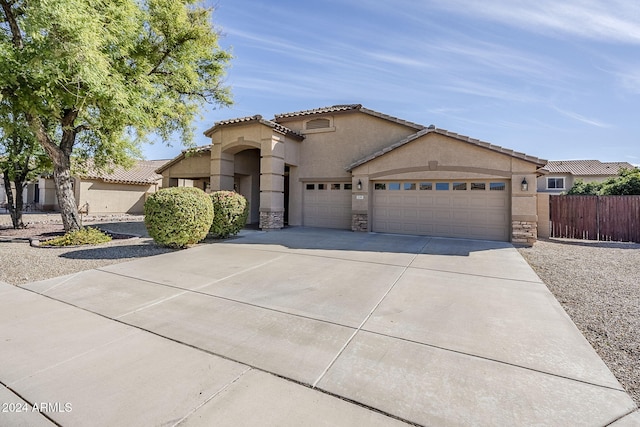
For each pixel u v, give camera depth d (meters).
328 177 17.38
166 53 13.51
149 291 6.11
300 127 18.14
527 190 12.24
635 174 18.73
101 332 4.33
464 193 13.56
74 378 3.23
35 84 9.29
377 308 5.25
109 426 2.55
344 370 3.41
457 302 5.55
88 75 8.41
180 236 9.95
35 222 19.22
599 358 3.69
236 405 2.82
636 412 2.77
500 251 10.46
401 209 14.71
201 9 13.62
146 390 3.03
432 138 13.81
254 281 6.80
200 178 22.06
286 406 2.82
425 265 8.34
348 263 8.53
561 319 4.82
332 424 2.60
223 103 17.47
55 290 6.16
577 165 35.41
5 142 14.22
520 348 3.91
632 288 6.50
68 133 12.26
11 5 9.46
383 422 2.63
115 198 28.45
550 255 10.09
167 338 4.16
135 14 10.51
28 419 2.66
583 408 2.81
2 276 7.08
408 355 3.73
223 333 4.31
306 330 4.41
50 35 7.94
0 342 4.00
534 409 2.79
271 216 15.83
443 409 2.78
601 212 13.55
